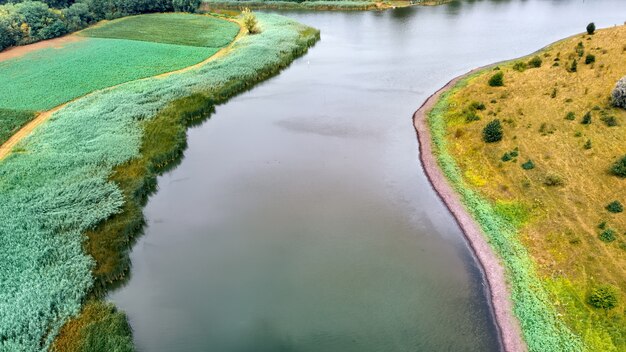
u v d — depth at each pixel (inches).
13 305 1079.6
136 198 1540.4
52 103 2214.6
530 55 2721.5
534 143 1615.4
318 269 1249.4
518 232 1275.8
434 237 1344.7
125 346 1012.5
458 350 1009.5
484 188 1473.9
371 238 1353.3
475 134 1756.9
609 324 979.3
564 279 1103.0
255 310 1133.1
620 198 1301.7
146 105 2144.4
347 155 1796.3
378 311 1116.5
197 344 1051.3
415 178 1628.9
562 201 1330.0
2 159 1701.5
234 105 2325.3
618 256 1123.3
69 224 1364.4
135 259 1322.6
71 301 1112.2
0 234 1301.7
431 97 2236.7
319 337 1055.6
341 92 2417.6
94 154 1720.0
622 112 1691.7
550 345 968.3
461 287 1170.0
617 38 2370.8
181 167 1779.0
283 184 1631.4
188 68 2733.8
